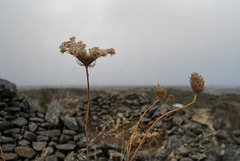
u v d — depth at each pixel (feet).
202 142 11.85
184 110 17.63
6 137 10.91
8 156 9.76
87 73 2.74
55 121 12.83
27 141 11.27
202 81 2.68
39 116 13.85
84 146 10.89
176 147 11.76
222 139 11.66
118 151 8.67
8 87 14.14
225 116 14.20
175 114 17.29
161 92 3.18
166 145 12.23
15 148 10.44
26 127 12.22
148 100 23.25
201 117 16.24
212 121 15.37
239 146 10.18
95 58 2.70
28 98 15.76
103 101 24.48
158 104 20.44
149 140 4.16
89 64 2.74
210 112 15.85
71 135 12.16
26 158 10.16
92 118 21.52
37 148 10.72
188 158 9.70
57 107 14.23
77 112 19.89
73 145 11.03
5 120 11.86
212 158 9.45
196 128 14.10
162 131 15.33
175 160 9.57
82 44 2.81
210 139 11.93
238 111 13.55
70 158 9.69
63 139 11.80
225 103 14.69
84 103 22.68
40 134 11.89
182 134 14.47
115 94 26.03
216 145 10.69
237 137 11.38
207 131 13.42
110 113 22.33
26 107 14.75
